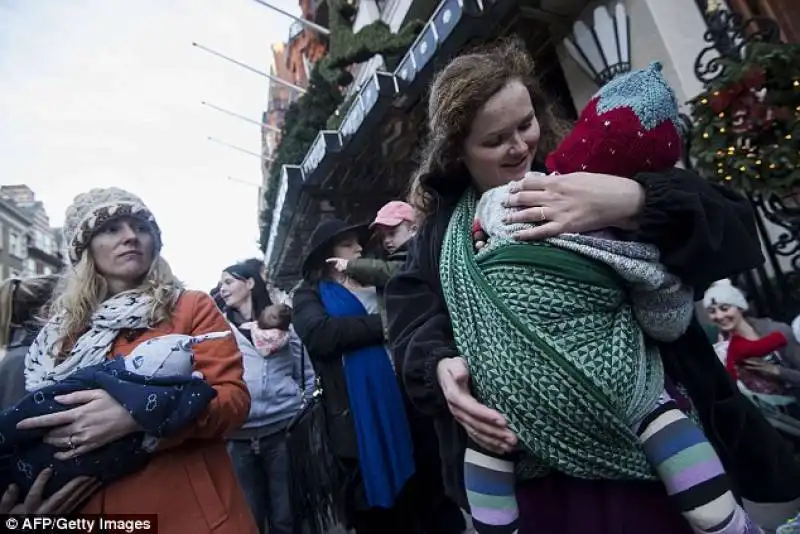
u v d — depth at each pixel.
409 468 2.46
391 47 6.79
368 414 2.46
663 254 0.96
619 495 0.98
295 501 2.74
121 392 1.31
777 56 2.40
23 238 41.12
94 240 1.60
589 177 0.96
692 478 0.91
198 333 1.62
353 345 2.52
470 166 1.24
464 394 1.03
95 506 1.35
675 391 1.04
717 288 2.92
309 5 15.45
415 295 1.33
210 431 1.48
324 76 9.81
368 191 8.18
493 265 1.03
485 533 1.03
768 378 2.62
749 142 2.53
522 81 1.19
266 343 3.28
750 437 1.10
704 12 3.81
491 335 0.98
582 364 0.91
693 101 2.71
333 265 2.85
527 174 1.03
